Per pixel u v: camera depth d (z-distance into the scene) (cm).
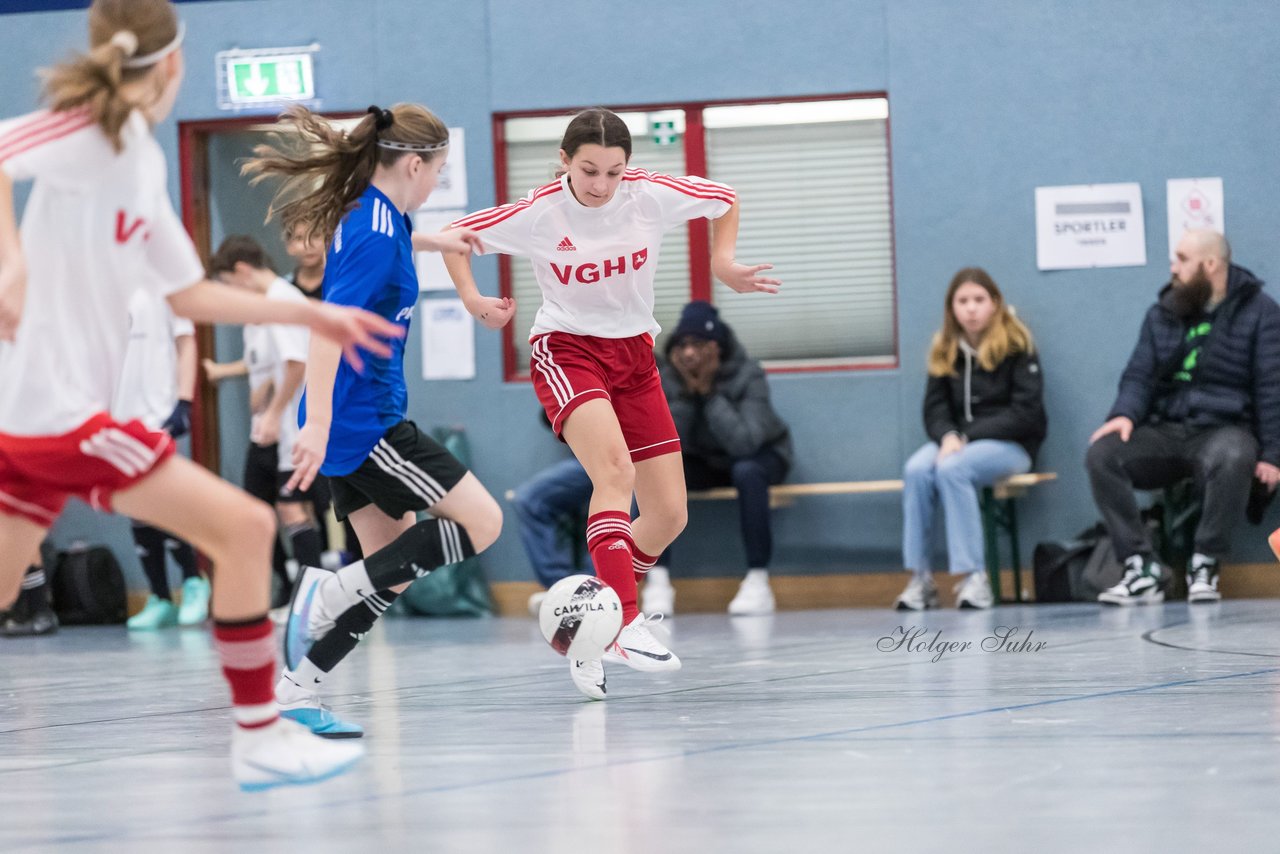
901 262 1969
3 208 549
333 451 828
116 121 566
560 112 2025
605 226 998
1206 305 1792
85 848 527
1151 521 1844
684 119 2020
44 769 735
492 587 2014
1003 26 1956
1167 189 1938
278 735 622
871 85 1975
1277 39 1920
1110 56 1944
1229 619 1470
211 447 2122
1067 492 1945
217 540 593
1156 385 1812
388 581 798
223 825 565
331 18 2050
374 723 878
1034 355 1855
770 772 652
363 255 805
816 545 1967
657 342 2033
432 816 570
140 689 1157
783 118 2019
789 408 1986
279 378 1856
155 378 1877
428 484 826
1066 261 1945
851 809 561
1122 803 561
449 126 2028
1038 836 505
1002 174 1958
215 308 615
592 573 1927
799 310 2020
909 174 1969
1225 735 723
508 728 837
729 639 1461
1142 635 1316
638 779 643
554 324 1014
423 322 2034
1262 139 1925
